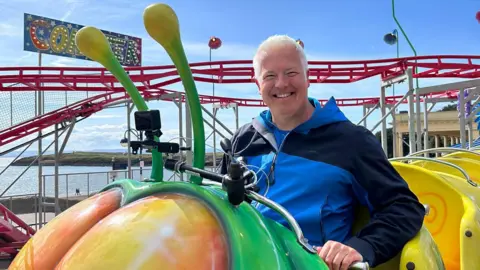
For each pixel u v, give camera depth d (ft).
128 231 4.01
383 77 48.32
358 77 47.75
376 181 6.97
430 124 119.24
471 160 16.26
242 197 4.32
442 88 43.27
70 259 4.06
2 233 31.37
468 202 9.96
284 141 7.56
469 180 12.14
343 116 7.66
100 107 48.73
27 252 4.66
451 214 10.37
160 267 3.74
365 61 45.14
